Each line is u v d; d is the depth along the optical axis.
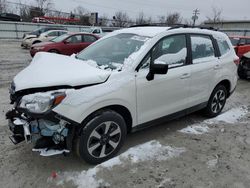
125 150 3.71
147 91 3.54
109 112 3.19
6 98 5.81
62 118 2.80
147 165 3.38
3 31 29.92
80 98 2.88
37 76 3.04
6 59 12.41
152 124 3.87
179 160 3.55
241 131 4.59
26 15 56.47
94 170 3.21
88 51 4.20
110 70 3.33
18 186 2.90
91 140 3.14
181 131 4.46
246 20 49.78
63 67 3.24
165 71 3.37
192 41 4.29
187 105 4.32
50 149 3.03
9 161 3.34
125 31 4.24
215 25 55.34
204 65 4.45
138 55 3.47
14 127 3.01
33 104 2.81
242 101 6.52
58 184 2.95
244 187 3.07
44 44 11.95
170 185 3.03
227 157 3.69
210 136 4.33
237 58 5.32
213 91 4.88
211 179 3.18
